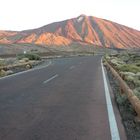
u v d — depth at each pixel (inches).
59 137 266.7
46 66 1505.9
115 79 778.8
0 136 270.5
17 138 263.6
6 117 348.8
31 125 311.1
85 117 349.1
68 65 1584.6
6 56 2778.1
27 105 426.9
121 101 432.1
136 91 470.3
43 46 6727.4
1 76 930.7
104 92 569.0
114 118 343.3
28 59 1931.6
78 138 263.7
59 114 366.3
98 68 1355.8
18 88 626.5
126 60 2476.6
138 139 261.7
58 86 666.2
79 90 598.9
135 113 362.3
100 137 267.1
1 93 550.3
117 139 261.0
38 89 611.2
